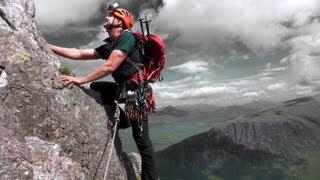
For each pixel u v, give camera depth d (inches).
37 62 87.8
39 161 78.7
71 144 86.4
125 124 102.0
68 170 82.9
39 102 84.4
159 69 93.9
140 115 91.0
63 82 89.5
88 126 91.1
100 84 100.3
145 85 91.6
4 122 78.1
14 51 86.0
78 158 86.9
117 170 95.3
